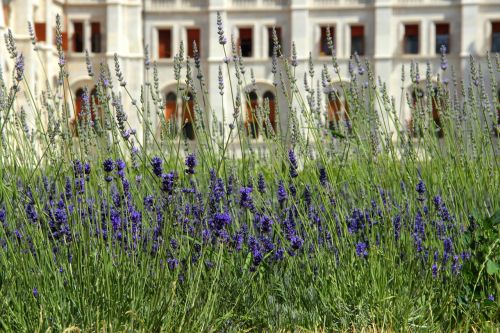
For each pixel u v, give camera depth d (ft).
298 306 25.00
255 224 27.71
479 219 26.53
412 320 24.12
